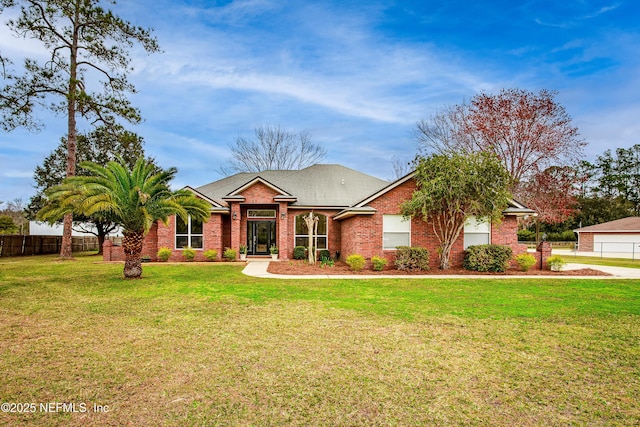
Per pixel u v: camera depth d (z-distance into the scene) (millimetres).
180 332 6484
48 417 3615
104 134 29125
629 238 32094
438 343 5898
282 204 21734
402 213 16734
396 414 3709
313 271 15906
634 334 6430
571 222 50469
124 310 8211
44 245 29594
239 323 7086
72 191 12898
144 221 12477
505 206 15430
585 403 3965
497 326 6910
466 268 16578
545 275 15141
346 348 5652
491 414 3725
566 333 6473
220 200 22891
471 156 15375
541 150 26156
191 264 18797
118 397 4043
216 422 3527
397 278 13828
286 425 3484
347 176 25953
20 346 5711
